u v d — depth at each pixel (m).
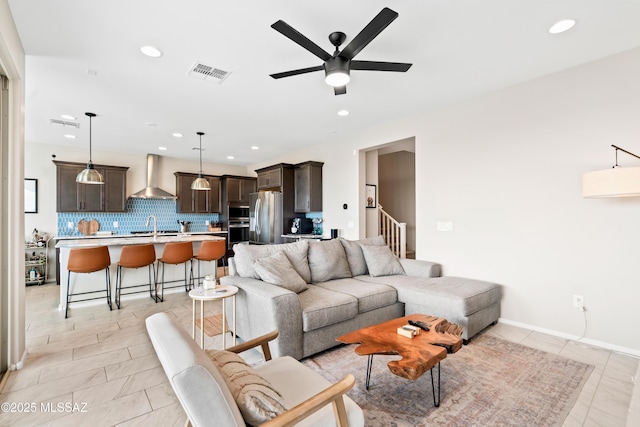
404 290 3.24
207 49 2.57
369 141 4.90
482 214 3.58
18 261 2.43
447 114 3.89
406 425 1.78
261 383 1.24
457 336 2.06
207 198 7.51
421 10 2.09
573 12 2.12
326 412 1.30
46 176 5.77
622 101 2.67
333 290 3.10
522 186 3.26
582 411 1.90
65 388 2.15
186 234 6.77
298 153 6.47
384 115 4.29
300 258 3.39
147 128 4.83
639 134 2.59
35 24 2.21
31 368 2.42
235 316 2.80
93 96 3.54
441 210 3.96
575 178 2.92
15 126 2.37
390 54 2.68
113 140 5.59
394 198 7.54
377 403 1.98
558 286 3.03
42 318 3.60
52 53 2.61
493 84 3.30
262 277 2.91
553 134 3.05
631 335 2.64
